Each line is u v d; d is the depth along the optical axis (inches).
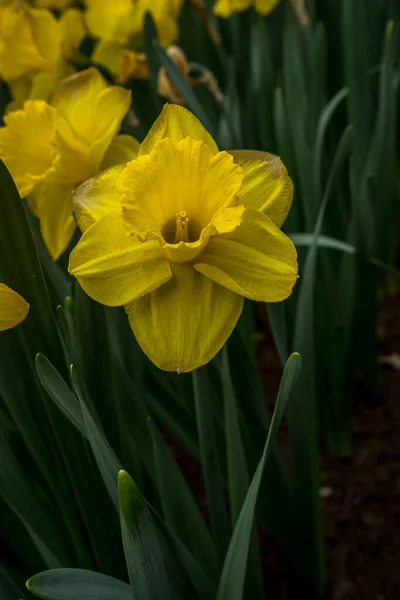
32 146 18.2
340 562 22.3
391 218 28.1
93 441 15.1
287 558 21.0
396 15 29.3
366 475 24.4
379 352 28.8
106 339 16.8
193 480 25.3
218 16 32.5
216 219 14.5
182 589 16.8
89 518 17.4
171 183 15.4
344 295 23.7
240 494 17.4
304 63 26.5
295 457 19.3
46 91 24.7
